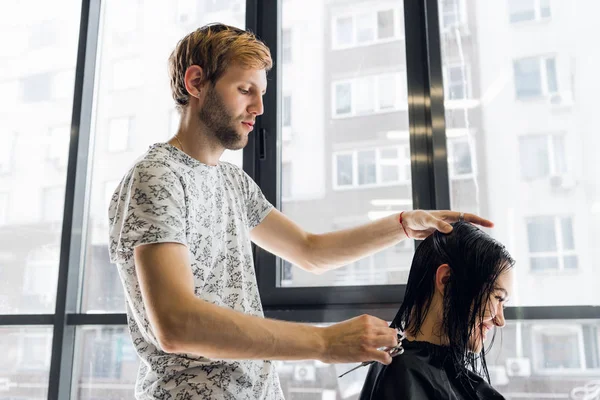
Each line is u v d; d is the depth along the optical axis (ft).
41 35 8.00
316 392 6.12
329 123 6.72
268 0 7.07
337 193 6.56
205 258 3.96
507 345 5.65
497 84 6.23
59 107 7.75
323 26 6.95
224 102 3.96
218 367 3.81
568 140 5.90
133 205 3.59
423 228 4.33
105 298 7.05
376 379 3.57
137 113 7.44
